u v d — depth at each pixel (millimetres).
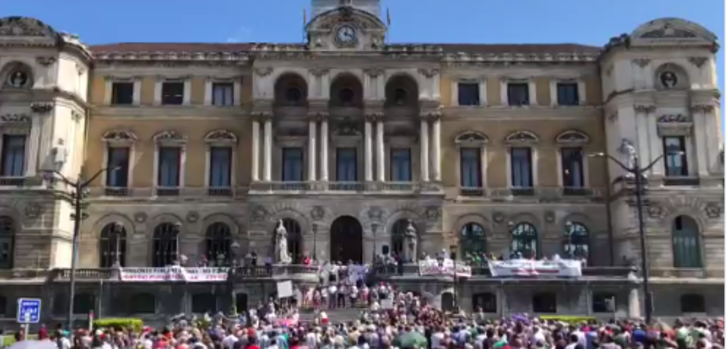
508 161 64875
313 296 50250
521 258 60719
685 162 60906
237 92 65312
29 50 60281
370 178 62156
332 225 61812
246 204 63062
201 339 25641
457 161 64688
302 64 63906
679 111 61406
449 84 66062
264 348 27406
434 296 51906
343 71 63906
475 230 63844
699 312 58031
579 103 65750
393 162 64875
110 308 54312
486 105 65500
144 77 65312
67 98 60062
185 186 63719
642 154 60594
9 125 59469
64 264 58688
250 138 64688
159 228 63125
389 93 65688
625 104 61594
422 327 31266
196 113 64750
